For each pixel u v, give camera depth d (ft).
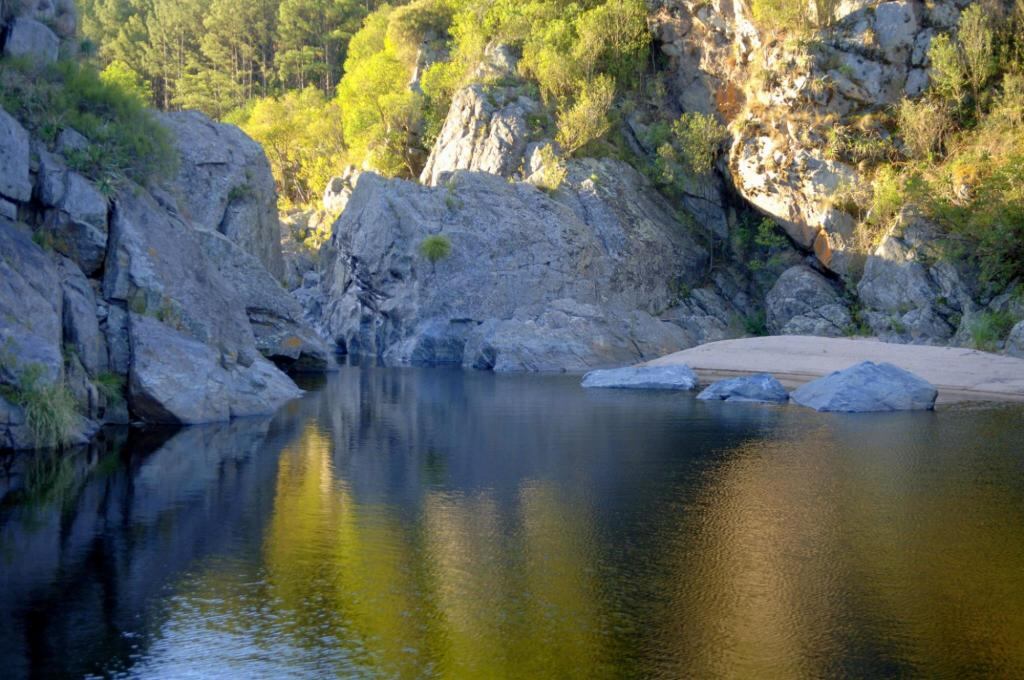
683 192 231.50
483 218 201.77
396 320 198.59
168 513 49.88
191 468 63.31
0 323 70.33
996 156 177.17
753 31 217.97
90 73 101.04
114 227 87.25
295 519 48.83
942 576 38.99
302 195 350.23
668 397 115.96
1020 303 160.97
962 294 173.58
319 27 437.58
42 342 72.18
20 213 82.43
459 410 100.73
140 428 81.46
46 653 30.09
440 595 36.32
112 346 83.71
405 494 55.31
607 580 38.40
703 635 32.07
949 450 71.82
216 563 40.52
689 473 62.49
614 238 213.46
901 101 195.00
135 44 457.68
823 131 200.03
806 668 29.17
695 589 37.22
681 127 229.04
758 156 209.36
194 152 155.43
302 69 417.69
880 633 32.30
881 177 191.62
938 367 135.64
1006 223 163.63
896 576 38.96
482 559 41.47
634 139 239.09
